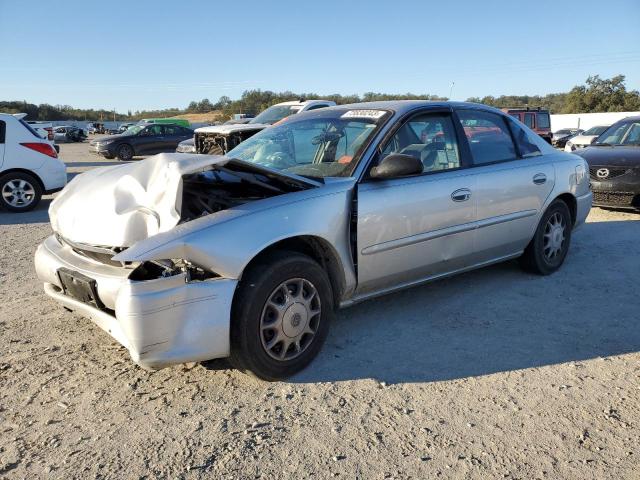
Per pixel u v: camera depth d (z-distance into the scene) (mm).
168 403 3020
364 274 3660
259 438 2699
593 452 2594
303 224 3283
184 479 2404
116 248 3109
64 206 3658
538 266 5129
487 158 4590
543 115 22062
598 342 3785
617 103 67562
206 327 2898
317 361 3512
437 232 4043
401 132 3990
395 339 3836
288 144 4293
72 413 2914
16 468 2467
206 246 2885
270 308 3160
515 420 2855
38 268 3662
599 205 8258
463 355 3594
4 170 9000
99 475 2426
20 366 3416
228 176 3898
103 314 3064
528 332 3953
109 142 21219
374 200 3639
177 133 22359
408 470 2469
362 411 2939
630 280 5109
